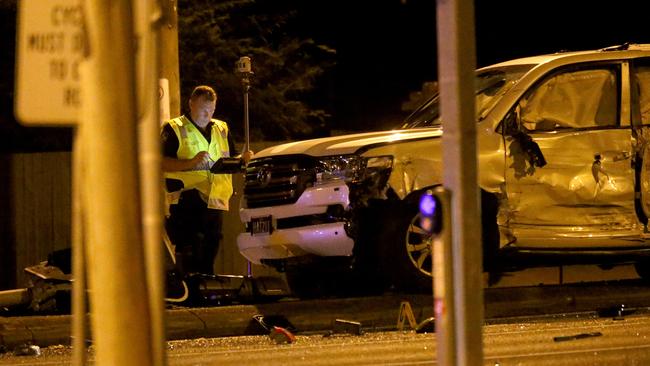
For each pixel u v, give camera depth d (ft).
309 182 71.77
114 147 28.27
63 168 110.11
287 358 57.82
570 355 56.39
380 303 71.72
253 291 74.28
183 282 72.28
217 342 65.98
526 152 71.15
